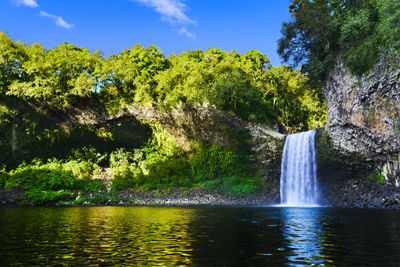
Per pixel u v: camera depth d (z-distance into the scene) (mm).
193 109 37906
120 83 40094
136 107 38344
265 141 35406
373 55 21750
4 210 18766
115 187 33438
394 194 22891
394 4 19453
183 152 39375
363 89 22656
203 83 39500
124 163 38375
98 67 38344
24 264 4863
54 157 37625
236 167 36312
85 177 34406
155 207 22125
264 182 34719
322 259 5188
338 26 25578
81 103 37781
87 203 26688
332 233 8250
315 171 29938
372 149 23969
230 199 30609
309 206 24953
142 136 40250
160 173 36594
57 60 36562
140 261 5070
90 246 6395
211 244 6613
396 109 20422
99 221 11680
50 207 22422
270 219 12523
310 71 29547
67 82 36625
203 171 36844
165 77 40094
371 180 25719
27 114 36094
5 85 36062
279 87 48438
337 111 26047
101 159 38969
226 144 37406
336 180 29188
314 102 48344
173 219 12469
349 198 26656
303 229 9133
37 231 8734
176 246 6379
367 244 6574
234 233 8289
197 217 13445
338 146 27172
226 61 42250
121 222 11258
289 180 32656
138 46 45594
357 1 24422
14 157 34969
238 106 38906
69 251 5887
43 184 30844
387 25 19875
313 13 26906
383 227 9664
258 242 6832
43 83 35125
